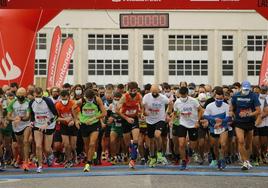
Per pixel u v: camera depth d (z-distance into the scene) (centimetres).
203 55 5988
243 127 1369
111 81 5922
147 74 5956
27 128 1425
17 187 1089
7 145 1564
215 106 1366
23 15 1808
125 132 1488
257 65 6019
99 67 5903
